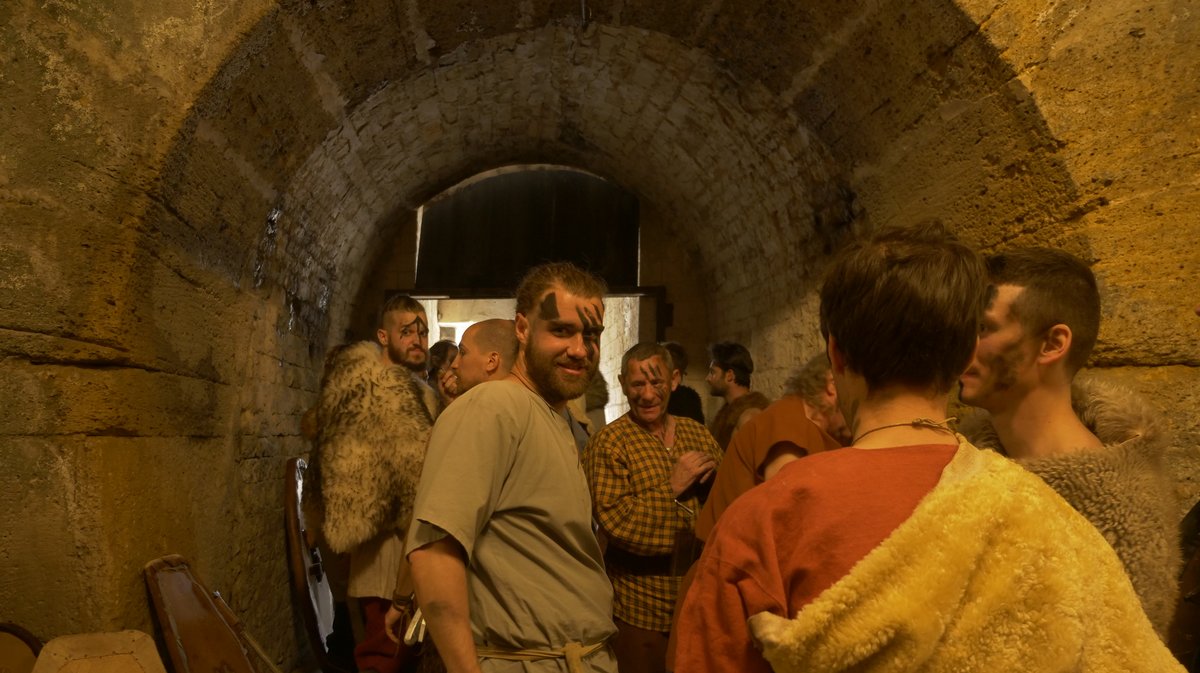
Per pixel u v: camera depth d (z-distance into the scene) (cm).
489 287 647
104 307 246
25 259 235
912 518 84
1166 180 227
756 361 524
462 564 156
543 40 424
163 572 259
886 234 104
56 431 237
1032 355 144
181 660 239
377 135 460
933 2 254
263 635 386
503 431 165
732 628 89
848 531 86
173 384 286
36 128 239
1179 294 222
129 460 254
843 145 346
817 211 398
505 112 538
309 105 346
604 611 176
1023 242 251
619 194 665
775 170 424
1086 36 234
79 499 235
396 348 380
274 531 411
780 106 374
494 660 164
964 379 149
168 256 275
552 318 183
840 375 107
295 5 276
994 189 261
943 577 80
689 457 271
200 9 258
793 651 81
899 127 303
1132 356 224
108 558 236
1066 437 142
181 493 289
